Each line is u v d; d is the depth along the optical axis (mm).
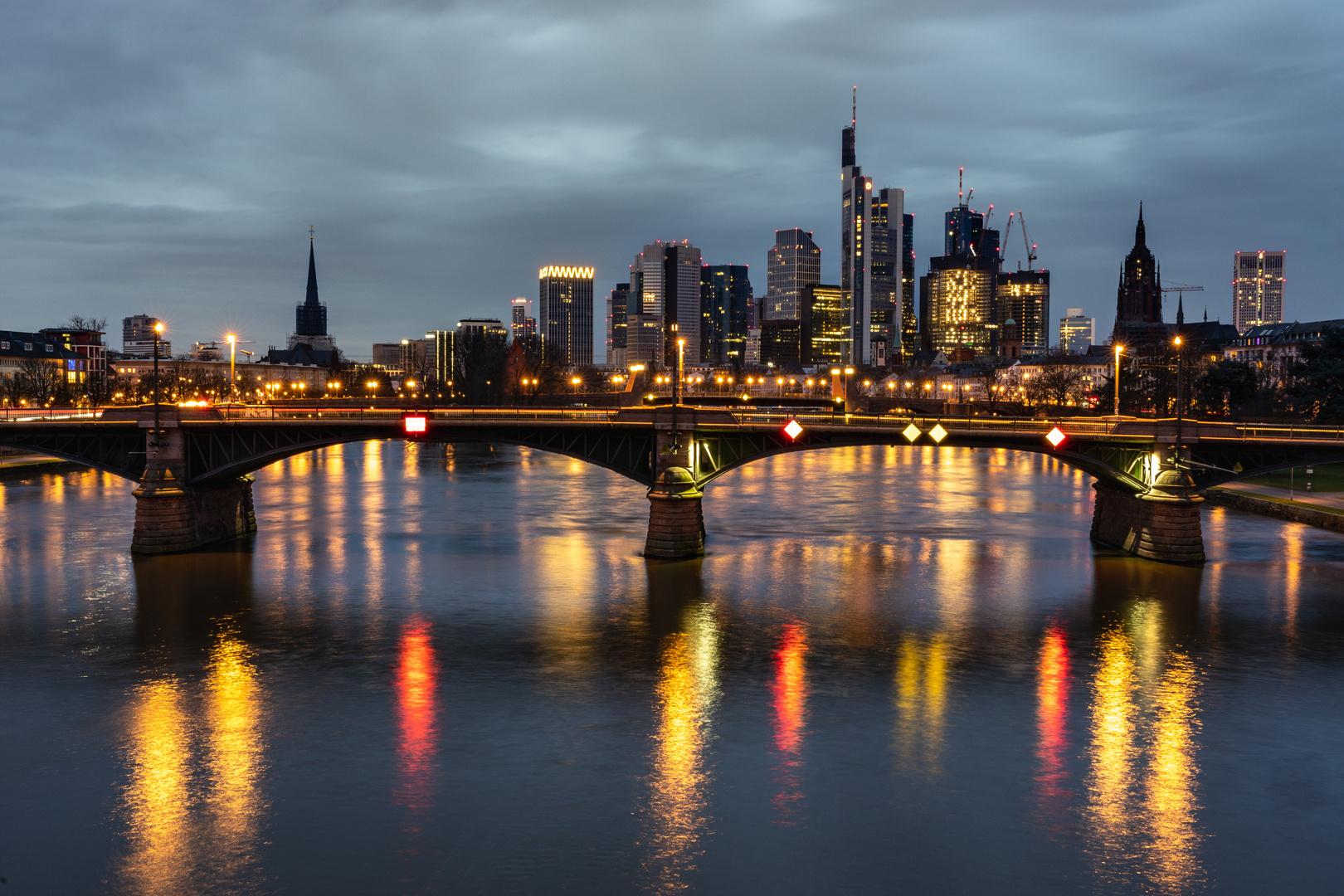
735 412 82438
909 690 46156
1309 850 32062
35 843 32312
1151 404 198000
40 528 90938
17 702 44500
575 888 29703
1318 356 135250
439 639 54125
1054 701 44844
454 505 109875
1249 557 76750
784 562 75625
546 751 39188
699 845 32094
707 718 42656
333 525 94312
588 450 78312
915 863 31109
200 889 29672
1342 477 122938
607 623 57406
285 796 35406
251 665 49531
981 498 119938
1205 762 38500
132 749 39406
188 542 78875
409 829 33094
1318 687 46688
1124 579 69062
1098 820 33938
